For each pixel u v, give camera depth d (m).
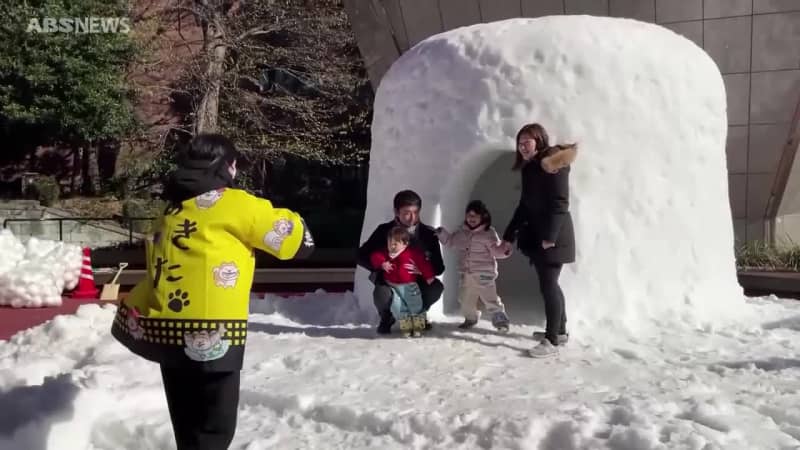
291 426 3.77
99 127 17.72
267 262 15.29
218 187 2.81
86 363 5.00
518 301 6.29
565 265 5.52
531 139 4.91
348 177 22.08
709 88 6.20
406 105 6.14
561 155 4.73
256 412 3.99
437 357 4.82
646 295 5.69
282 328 5.88
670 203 5.80
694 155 5.98
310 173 21.94
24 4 16.28
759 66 10.71
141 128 18.70
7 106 16.80
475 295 5.53
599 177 5.56
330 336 5.55
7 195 19.92
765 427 3.41
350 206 22.05
